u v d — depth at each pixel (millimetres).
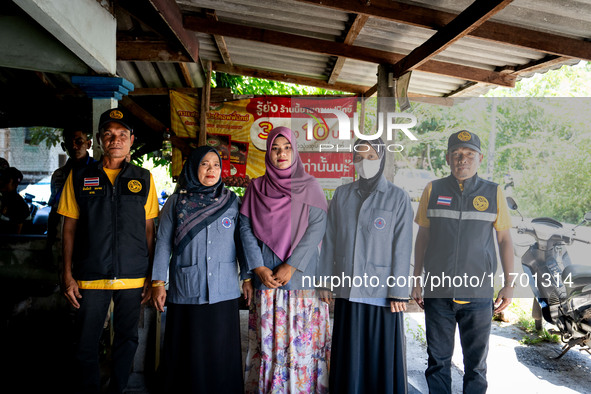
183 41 3738
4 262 3680
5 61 3049
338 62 4289
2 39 3039
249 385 2516
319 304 2414
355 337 2312
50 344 3217
